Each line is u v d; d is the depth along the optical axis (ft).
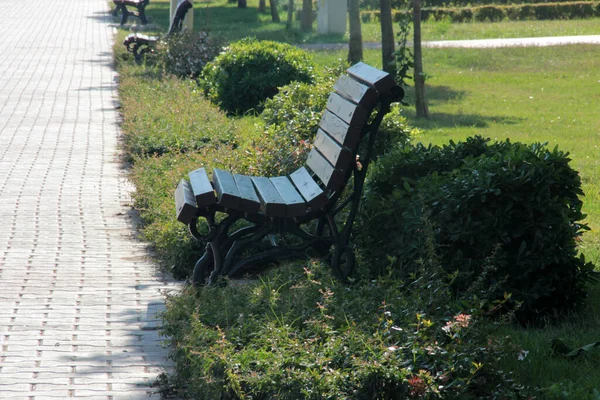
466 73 100.22
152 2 221.25
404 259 25.18
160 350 22.62
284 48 71.67
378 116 24.75
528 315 24.48
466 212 24.13
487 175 24.00
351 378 17.15
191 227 25.09
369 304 20.90
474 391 17.85
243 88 67.72
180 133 50.62
